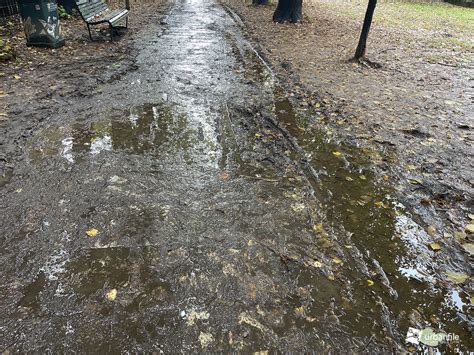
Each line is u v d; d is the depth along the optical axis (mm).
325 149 4801
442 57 9758
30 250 2965
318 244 3180
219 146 4754
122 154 4457
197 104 6066
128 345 2279
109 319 2439
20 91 6129
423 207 3725
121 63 7996
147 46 9555
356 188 4008
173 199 3666
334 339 2377
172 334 2357
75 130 5008
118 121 5340
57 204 3508
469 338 2439
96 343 2285
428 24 15367
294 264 2955
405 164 4500
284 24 13500
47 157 4301
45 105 5688
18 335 2316
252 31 12133
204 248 3064
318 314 2547
